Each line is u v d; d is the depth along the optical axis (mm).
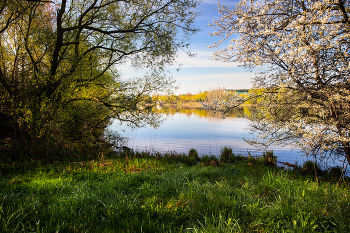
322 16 4582
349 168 7445
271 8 5512
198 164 8398
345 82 4840
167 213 3424
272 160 9016
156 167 7367
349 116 4547
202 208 3426
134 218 3135
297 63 4703
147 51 10438
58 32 8727
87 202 3578
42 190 4352
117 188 4609
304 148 4805
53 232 2748
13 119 8008
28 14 8477
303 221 2908
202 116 38812
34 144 7488
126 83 10320
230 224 2896
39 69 8898
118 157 9117
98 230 2881
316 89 5055
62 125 8836
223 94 6035
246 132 18547
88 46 10227
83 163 7328
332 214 3133
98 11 9992
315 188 4363
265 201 3867
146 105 11016
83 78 9398
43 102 7645
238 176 5973
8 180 5094
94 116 11547
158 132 18875
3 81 8141
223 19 6109
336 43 4398
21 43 8812
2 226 2670
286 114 5625
